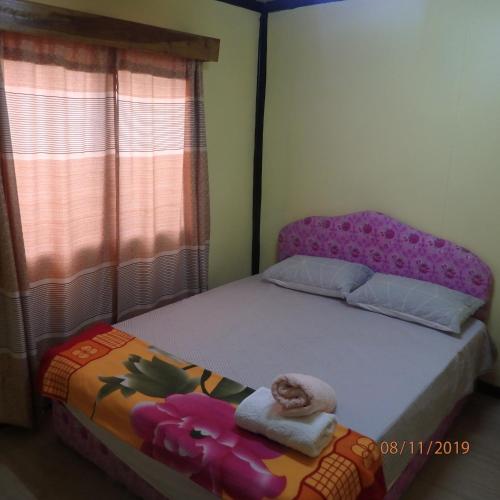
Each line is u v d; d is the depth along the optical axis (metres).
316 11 3.28
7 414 2.47
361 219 3.28
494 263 2.86
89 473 2.25
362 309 2.94
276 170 3.73
